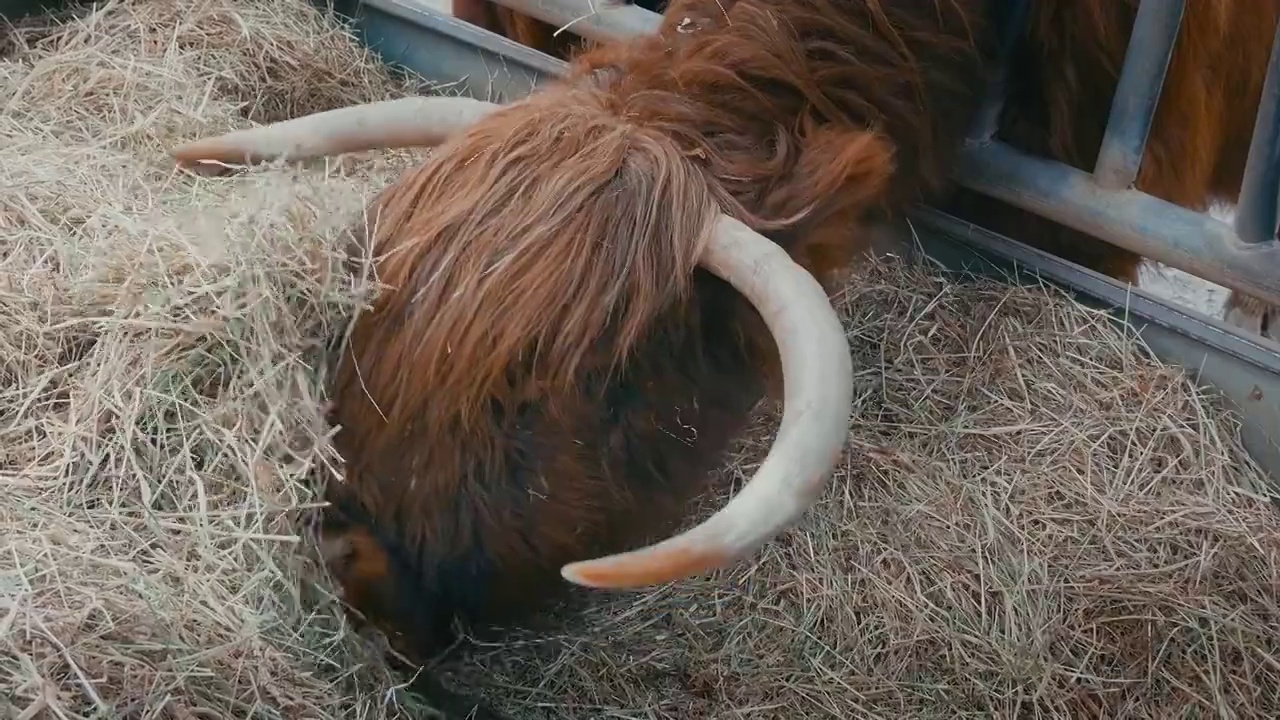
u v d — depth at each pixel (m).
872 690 2.52
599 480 2.07
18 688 1.67
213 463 2.06
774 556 2.71
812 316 1.80
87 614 1.80
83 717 1.71
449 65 3.83
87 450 2.09
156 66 3.63
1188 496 2.68
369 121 2.30
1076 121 3.03
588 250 1.91
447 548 2.04
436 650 2.19
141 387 2.12
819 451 1.68
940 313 3.05
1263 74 3.27
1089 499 2.69
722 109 2.20
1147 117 2.63
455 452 1.95
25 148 3.17
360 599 2.05
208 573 1.95
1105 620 2.54
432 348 1.90
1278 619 2.51
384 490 1.99
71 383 2.22
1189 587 2.55
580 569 1.55
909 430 2.90
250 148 2.33
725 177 2.09
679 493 2.23
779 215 2.11
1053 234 3.14
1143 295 2.87
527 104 2.15
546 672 2.51
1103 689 2.48
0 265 2.48
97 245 2.44
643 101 2.16
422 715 2.24
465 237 1.92
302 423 2.01
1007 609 2.56
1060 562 2.62
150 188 2.94
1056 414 2.84
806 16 2.36
